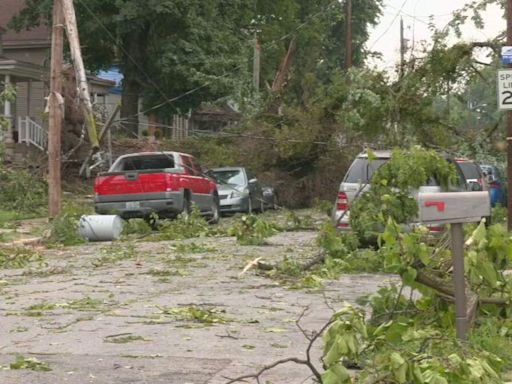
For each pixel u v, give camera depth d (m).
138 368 8.09
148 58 44.44
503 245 8.73
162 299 12.27
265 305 11.66
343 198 18.50
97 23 42.03
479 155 23.19
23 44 50.38
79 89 25.58
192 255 18.31
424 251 8.53
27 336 9.67
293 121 34.97
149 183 25.34
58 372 7.96
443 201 6.56
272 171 35.19
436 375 5.76
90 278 14.82
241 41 46.22
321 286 12.53
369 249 15.30
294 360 6.42
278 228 24.09
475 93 27.38
